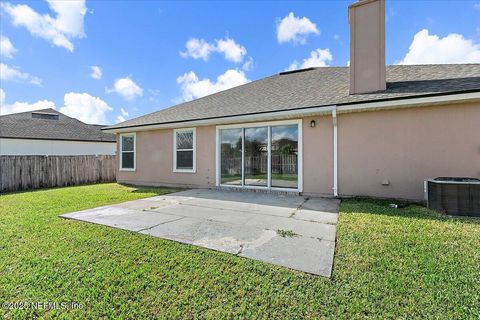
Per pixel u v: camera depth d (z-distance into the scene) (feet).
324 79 34.78
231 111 30.96
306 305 7.65
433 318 6.93
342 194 24.54
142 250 11.78
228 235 13.82
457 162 20.18
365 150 23.50
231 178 31.40
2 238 13.48
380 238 12.75
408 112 21.80
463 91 18.49
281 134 28.02
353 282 8.73
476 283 8.51
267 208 20.63
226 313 7.38
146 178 39.32
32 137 61.26
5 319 7.27
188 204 22.65
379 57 23.76
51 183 40.06
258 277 9.23
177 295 8.29
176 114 37.91
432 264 9.83
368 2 24.16
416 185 21.57
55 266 10.26
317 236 13.48
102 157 47.55
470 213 16.81
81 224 16.12
